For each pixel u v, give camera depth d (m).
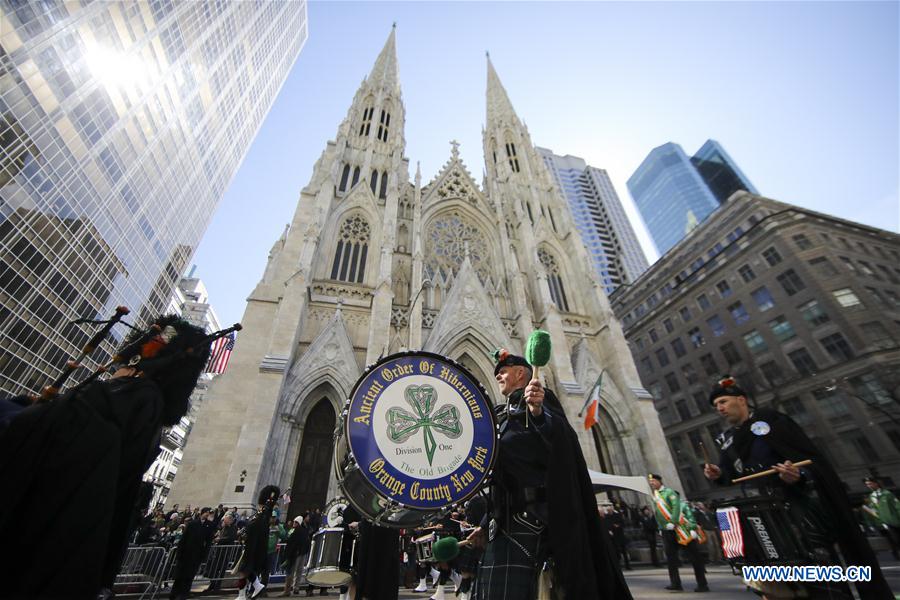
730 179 170.38
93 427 2.49
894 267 50.75
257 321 26.56
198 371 3.54
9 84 33.34
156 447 3.12
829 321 45.38
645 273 75.62
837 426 42.38
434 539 5.94
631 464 28.22
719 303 57.56
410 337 27.20
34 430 2.35
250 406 21.47
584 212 144.50
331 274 31.44
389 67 55.66
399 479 2.86
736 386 4.95
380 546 5.73
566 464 2.78
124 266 55.09
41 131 36.97
